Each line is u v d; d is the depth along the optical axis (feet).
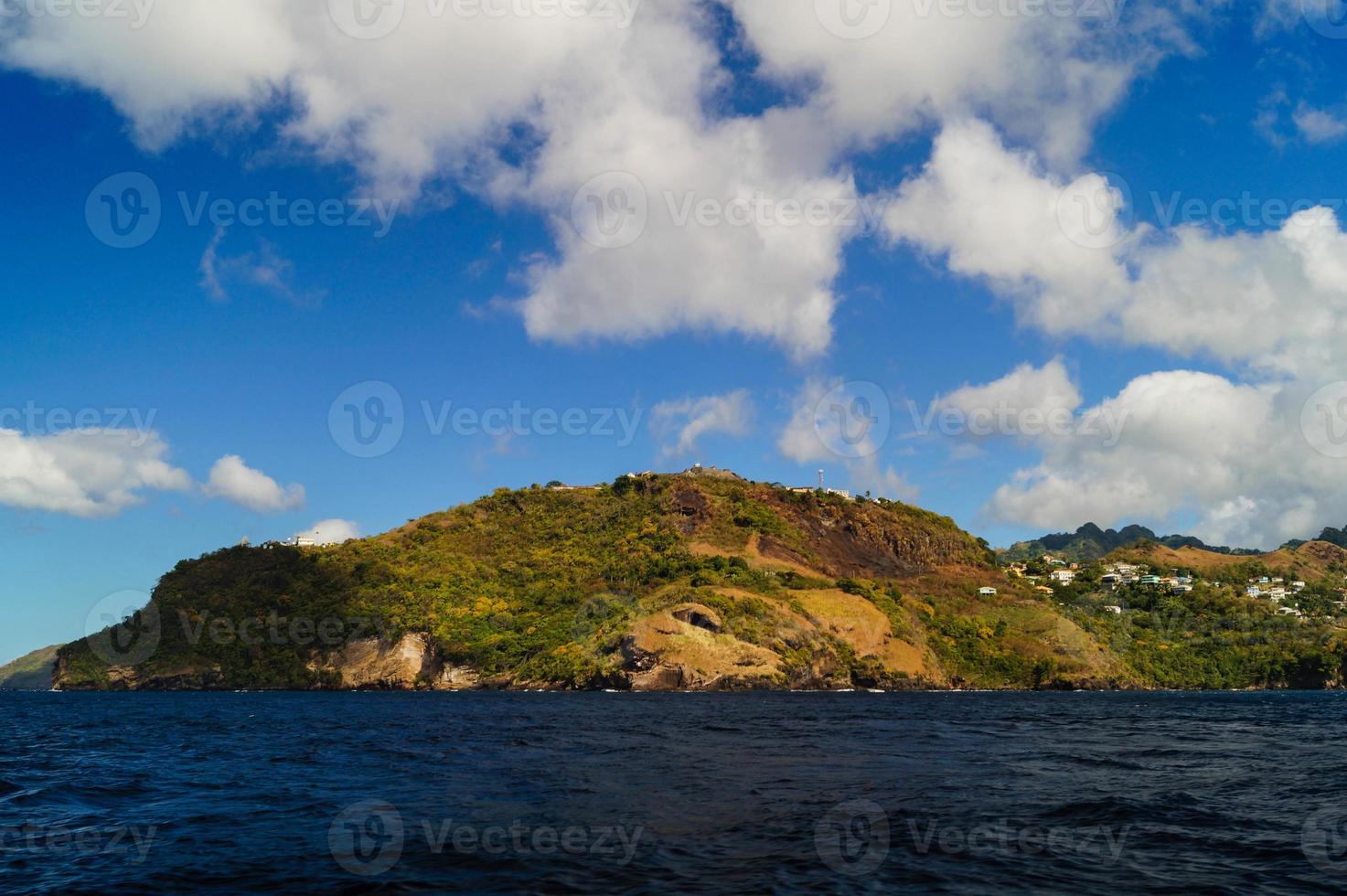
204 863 59.62
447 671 586.45
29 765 120.37
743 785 96.07
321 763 120.78
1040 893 51.85
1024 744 149.69
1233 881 54.75
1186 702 386.73
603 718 237.86
